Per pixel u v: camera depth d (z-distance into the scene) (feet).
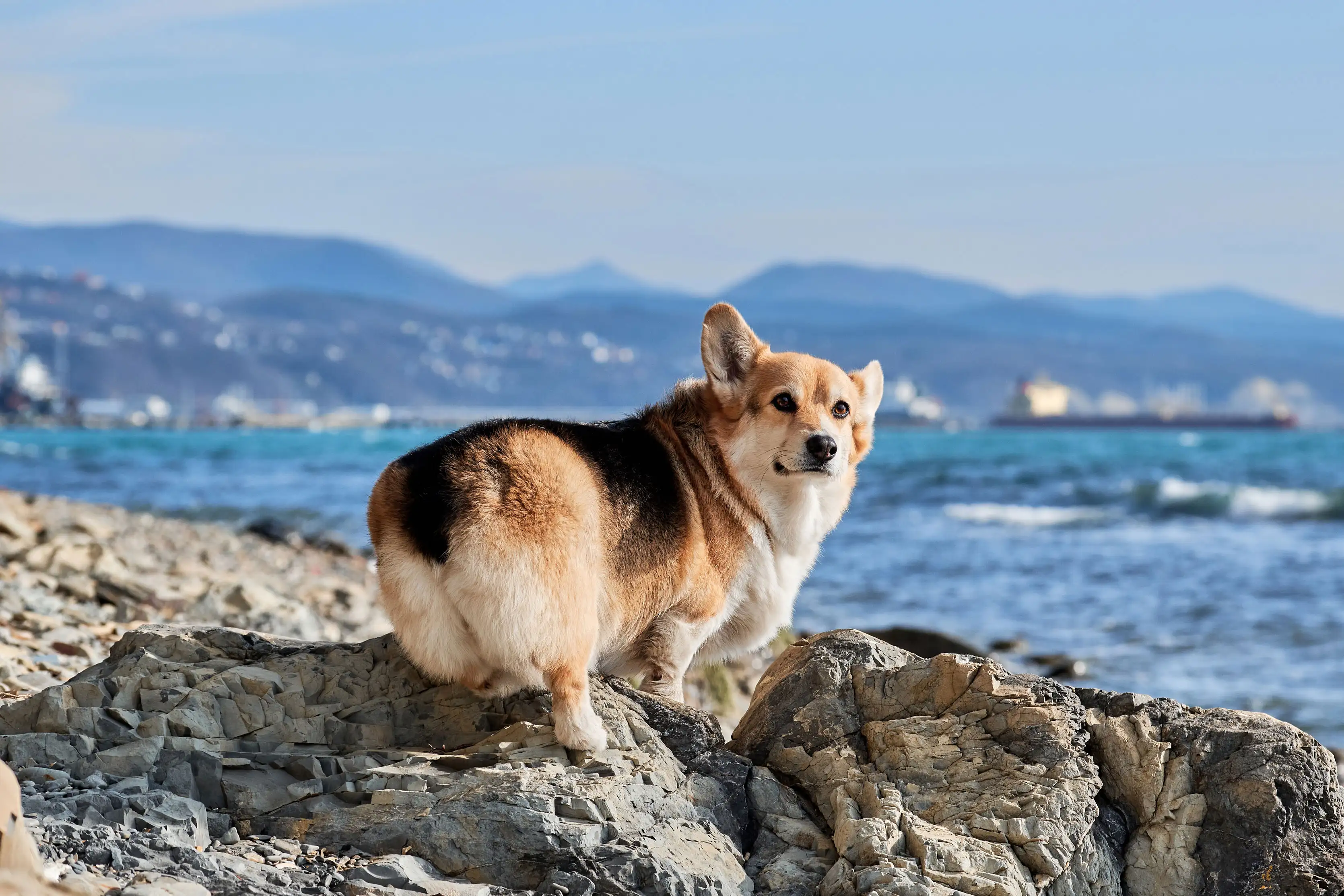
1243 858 9.66
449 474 9.87
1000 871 9.46
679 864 9.45
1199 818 9.75
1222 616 21.84
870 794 9.82
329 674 10.39
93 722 9.89
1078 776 9.77
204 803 9.71
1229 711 10.01
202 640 10.61
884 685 10.23
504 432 10.06
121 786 9.55
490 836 9.46
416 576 9.90
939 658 10.19
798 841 9.82
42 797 9.41
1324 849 9.64
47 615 12.98
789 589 10.96
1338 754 13.96
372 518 10.08
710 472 10.71
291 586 17.44
